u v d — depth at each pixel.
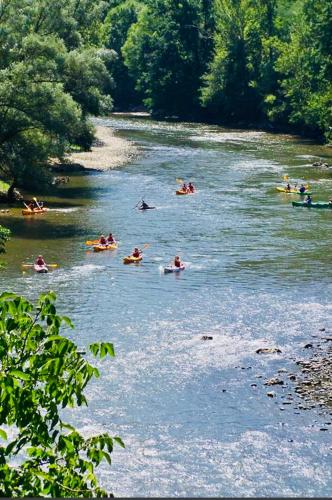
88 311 57.16
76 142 131.12
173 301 59.66
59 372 16.62
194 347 50.62
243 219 88.00
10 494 15.65
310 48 168.12
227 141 160.38
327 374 46.81
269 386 45.22
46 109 90.56
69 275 66.31
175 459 37.53
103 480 35.69
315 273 67.06
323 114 155.25
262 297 60.62
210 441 39.19
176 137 166.00
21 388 16.25
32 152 92.94
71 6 108.56
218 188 106.31
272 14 198.62
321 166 125.44
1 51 93.94
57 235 80.12
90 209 92.62
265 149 147.38
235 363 48.25
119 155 135.88
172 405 42.94
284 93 181.62
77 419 41.16
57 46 96.50
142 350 50.03
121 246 76.06
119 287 63.12
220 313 57.06
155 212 91.44
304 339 52.34
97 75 104.19
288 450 38.38
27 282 64.12
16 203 95.38
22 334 17.03
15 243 76.50
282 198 99.94
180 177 114.44
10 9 95.00
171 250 74.62
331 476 36.25
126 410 42.31
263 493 34.88
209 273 67.12
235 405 43.00
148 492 34.81
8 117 91.50
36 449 16.53
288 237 79.75
